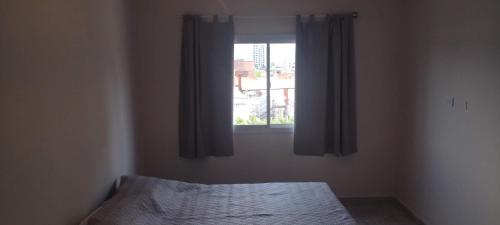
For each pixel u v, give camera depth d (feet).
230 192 9.52
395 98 13.08
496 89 7.89
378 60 12.91
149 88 12.66
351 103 12.80
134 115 11.67
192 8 12.41
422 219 11.40
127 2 11.03
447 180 9.90
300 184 10.12
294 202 8.86
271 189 9.73
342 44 12.47
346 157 13.23
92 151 7.88
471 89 8.77
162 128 12.88
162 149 12.98
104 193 8.67
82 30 7.39
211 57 12.51
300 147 12.89
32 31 5.40
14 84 4.91
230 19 12.41
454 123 9.52
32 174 5.36
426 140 11.05
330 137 13.01
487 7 8.12
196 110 12.48
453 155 9.59
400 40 12.72
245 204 8.75
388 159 13.23
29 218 5.28
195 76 12.38
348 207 12.91
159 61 12.57
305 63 12.58
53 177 6.02
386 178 13.32
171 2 12.35
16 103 4.96
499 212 7.85
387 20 12.76
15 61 4.95
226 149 12.75
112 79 9.43
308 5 12.55
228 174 13.19
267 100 13.17
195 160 13.10
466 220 9.05
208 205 8.69
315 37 12.46
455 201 9.53
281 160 13.19
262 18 12.59
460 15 9.16
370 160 13.24
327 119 12.94
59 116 6.27
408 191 12.39
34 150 5.42
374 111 13.12
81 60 7.32
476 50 8.54
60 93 6.31
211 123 12.84
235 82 13.08
